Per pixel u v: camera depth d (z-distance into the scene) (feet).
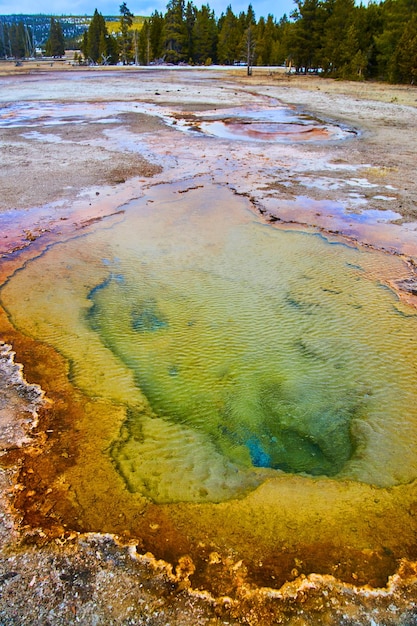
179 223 30.37
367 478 13.15
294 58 141.18
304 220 30.91
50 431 14.26
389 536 11.44
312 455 13.99
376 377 17.12
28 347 18.35
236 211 32.42
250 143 53.47
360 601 10.00
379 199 34.88
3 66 199.11
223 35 200.85
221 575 10.44
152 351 18.39
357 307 21.35
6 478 12.57
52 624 9.40
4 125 63.77
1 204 33.37
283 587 10.23
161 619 9.59
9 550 10.81
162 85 115.44
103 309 21.12
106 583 10.18
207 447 14.07
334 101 86.33
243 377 17.08
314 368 17.58
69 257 25.79
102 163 43.68
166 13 197.67
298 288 22.95
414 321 20.33
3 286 22.72
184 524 11.57
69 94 97.71
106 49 213.66
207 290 22.76
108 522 11.55
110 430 14.43
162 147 50.72
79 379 16.69
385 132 59.52
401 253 26.35
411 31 103.14
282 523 11.70
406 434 14.66
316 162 45.21
